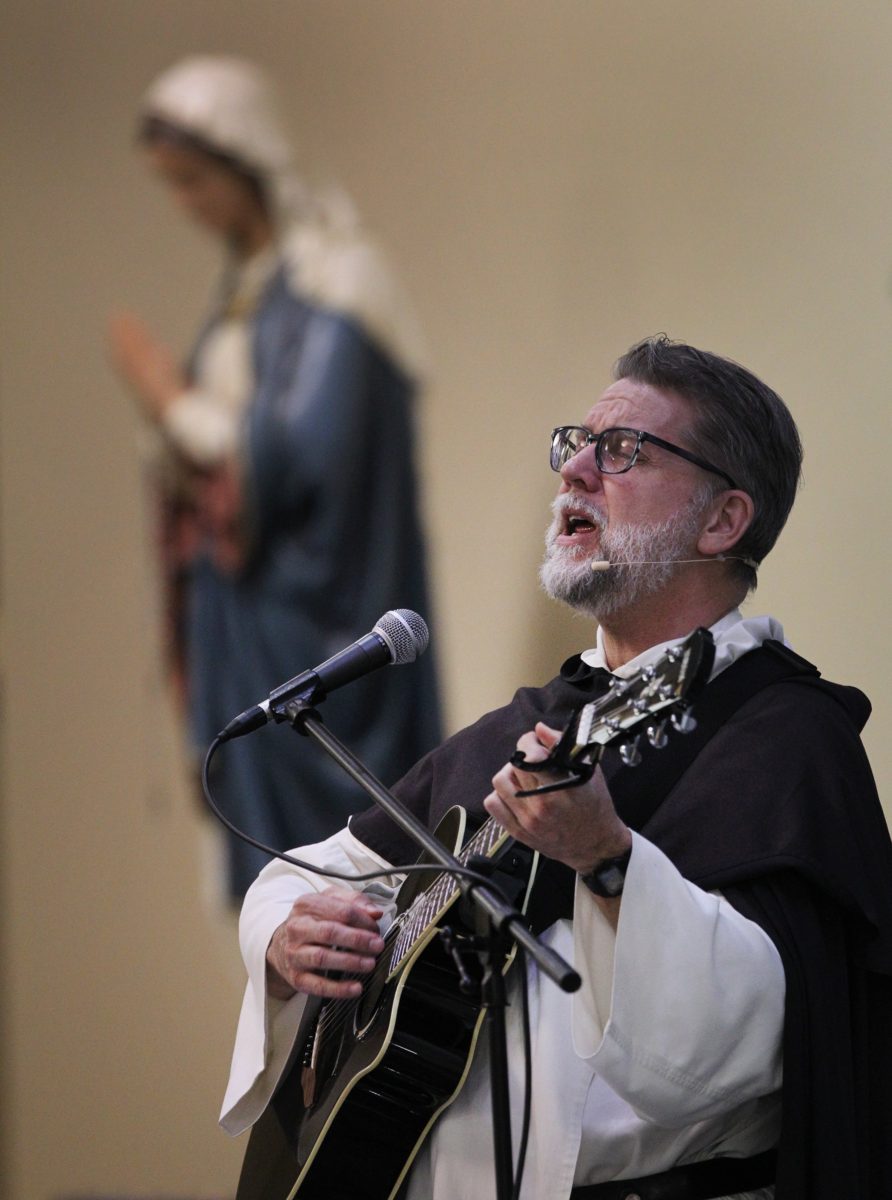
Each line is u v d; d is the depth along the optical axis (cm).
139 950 880
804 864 407
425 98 856
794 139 799
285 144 873
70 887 888
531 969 439
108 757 884
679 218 813
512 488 834
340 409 851
